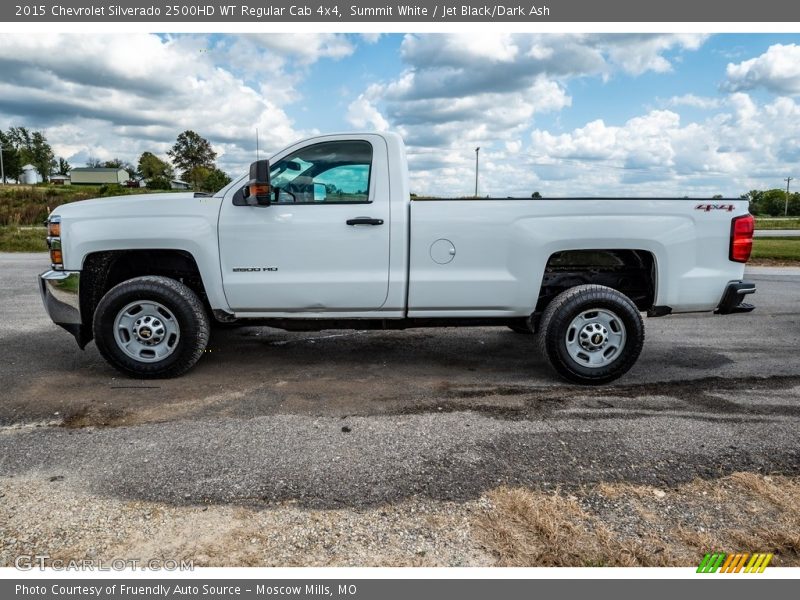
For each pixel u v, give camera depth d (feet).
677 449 11.26
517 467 10.43
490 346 19.62
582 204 14.78
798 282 37.40
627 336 14.85
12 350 18.29
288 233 14.79
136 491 9.51
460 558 7.87
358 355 18.26
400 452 11.02
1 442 11.41
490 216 14.78
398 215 14.78
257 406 13.53
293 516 8.81
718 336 21.54
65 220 14.85
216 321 17.61
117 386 14.85
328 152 15.14
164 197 15.39
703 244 15.02
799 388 15.15
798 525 8.74
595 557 7.91
